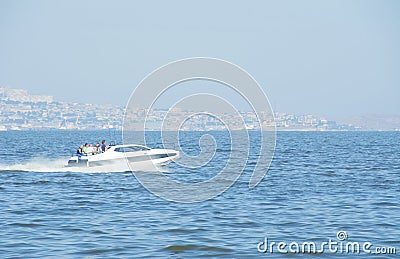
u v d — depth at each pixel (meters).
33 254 42.78
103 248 44.62
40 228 51.78
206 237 48.50
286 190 78.69
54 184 85.06
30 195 73.19
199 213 59.75
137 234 49.50
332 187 82.12
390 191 77.38
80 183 86.38
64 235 48.97
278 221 55.47
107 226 52.75
